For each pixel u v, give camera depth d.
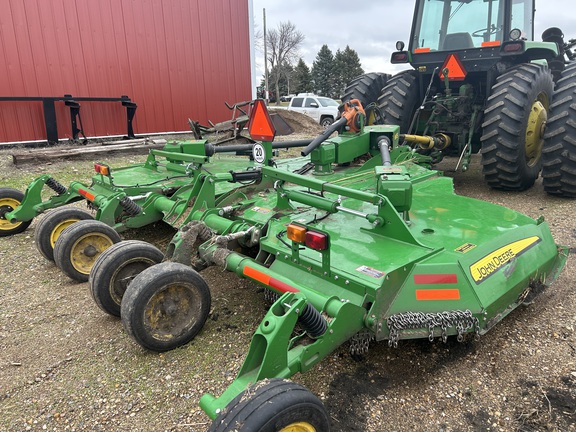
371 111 6.22
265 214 3.39
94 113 10.16
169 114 11.30
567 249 3.33
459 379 2.51
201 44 11.58
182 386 2.50
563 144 5.32
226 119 12.42
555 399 2.34
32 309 3.37
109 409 2.35
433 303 2.38
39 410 2.35
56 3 9.33
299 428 1.73
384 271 2.35
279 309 2.00
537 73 5.47
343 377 2.54
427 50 6.29
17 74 9.08
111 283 2.98
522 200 5.71
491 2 5.89
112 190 4.22
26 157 7.85
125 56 10.40
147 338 2.64
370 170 4.41
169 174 4.98
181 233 2.93
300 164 4.91
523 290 2.78
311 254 2.66
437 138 5.95
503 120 5.40
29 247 4.68
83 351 2.84
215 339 2.91
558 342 2.80
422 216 3.19
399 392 2.42
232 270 2.68
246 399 1.66
